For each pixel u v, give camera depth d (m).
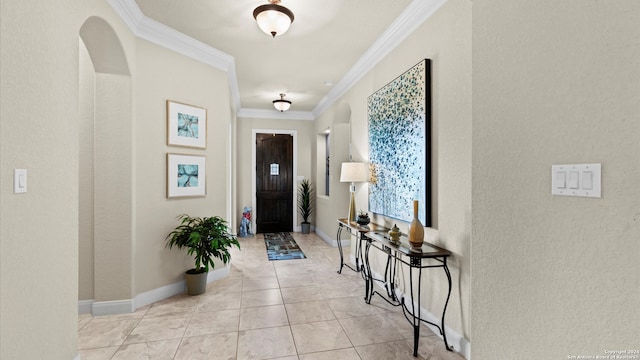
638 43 0.99
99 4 2.13
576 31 1.16
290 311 2.80
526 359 1.34
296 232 7.02
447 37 2.29
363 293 3.27
